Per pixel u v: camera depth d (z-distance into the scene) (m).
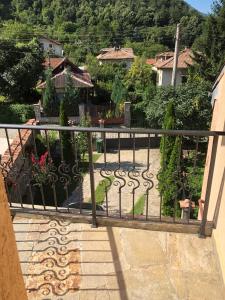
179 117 13.09
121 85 18.97
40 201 8.70
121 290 2.10
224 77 3.88
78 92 18.25
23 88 20.19
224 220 2.22
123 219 2.69
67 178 2.82
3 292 1.01
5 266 1.04
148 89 16.83
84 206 6.47
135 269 2.26
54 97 18.19
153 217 2.71
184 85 14.10
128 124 17.48
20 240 2.56
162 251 2.41
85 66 28.11
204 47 16.77
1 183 1.04
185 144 12.57
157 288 2.10
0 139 8.11
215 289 2.08
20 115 17.97
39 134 9.15
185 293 2.06
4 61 19.50
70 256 2.39
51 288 2.13
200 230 2.53
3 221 1.03
